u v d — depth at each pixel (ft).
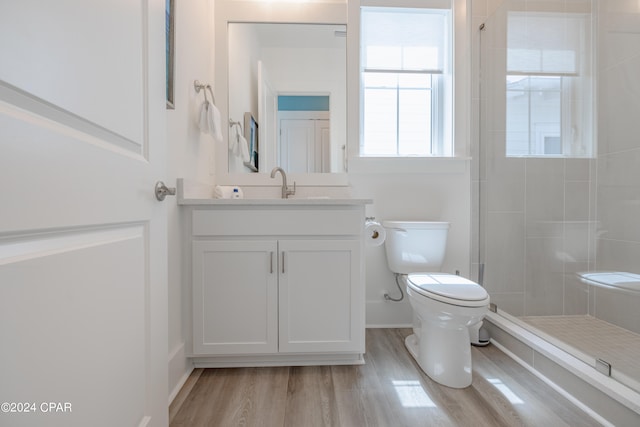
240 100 6.66
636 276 5.61
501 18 6.48
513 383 4.49
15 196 1.42
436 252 5.99
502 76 6.55
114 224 2.27
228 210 4.67
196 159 5.43
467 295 4.22
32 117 1.52
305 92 6.75
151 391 2.78
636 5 5.69
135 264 2.55
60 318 1.71
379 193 6.78
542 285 6.43
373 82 7.02
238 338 4.68
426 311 4.54
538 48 6.48
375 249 6.70
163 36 3.08
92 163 1.97
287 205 4.72
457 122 6.84
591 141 6.43
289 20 6.64
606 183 6.17
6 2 1.36
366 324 6.70
